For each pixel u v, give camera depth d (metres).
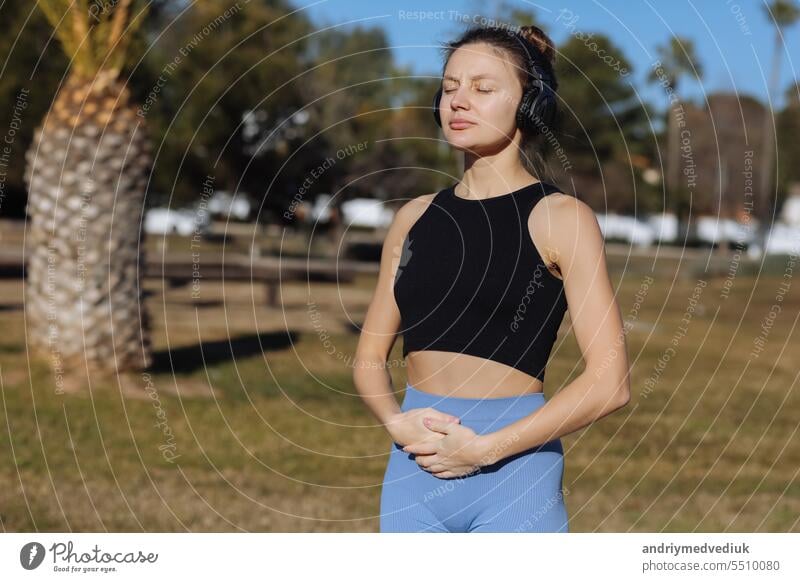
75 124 6.62
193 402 6.75
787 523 4.56
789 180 33.25
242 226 21.64
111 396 6.57
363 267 14.66
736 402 8.12
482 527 2.00
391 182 16.52
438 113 2.14
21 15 15.50
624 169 29.97
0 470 4.84
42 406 6.16
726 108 30.64
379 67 17.30
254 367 8.21
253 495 4.81
